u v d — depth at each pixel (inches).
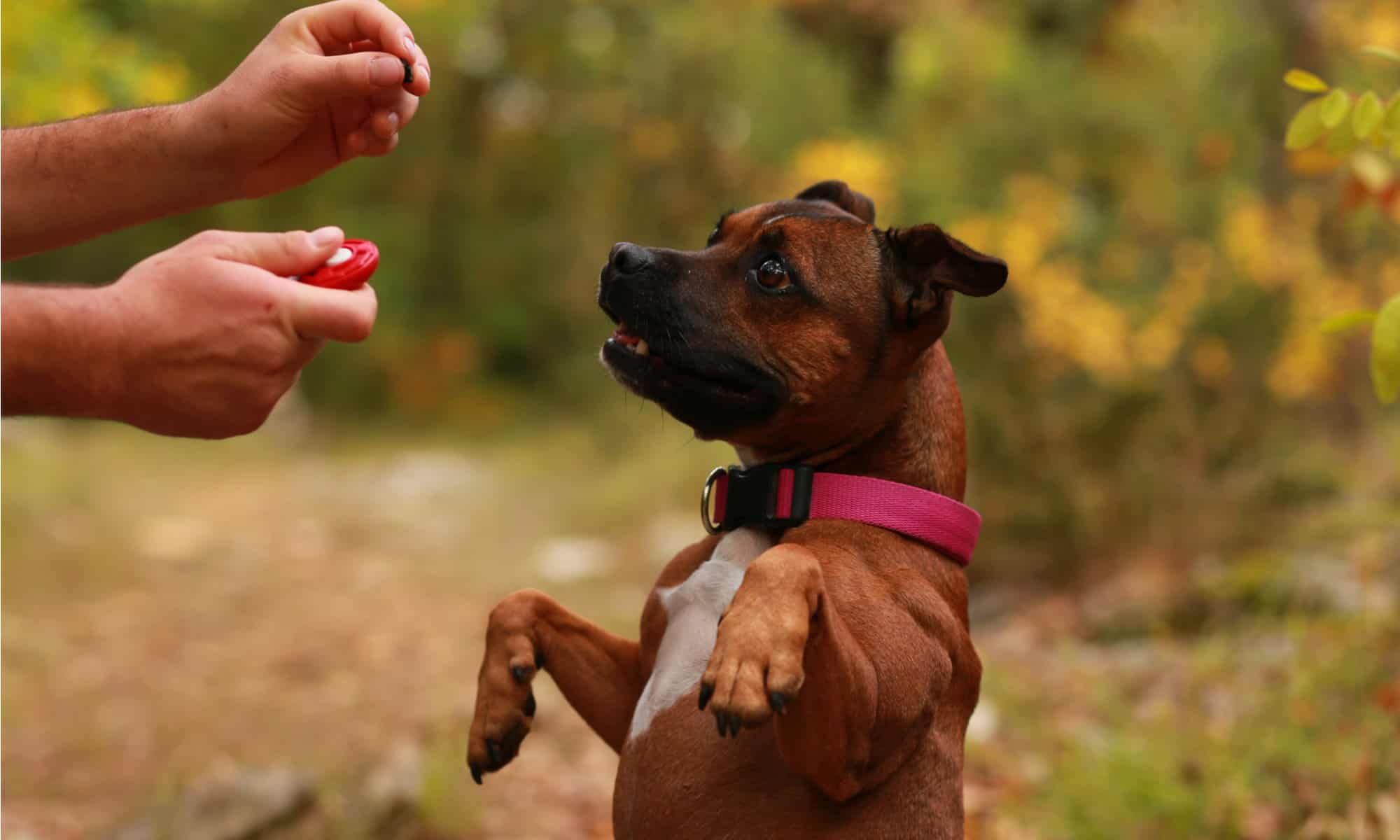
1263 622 85.0
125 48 122.3
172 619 111.8
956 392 46.4
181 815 66.1
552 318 219.9
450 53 213.9
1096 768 65.0
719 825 41.3
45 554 122.3
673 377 43.9
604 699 45.9
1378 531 90.8
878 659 39.6
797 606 36.8
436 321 223.8
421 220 221.1
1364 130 47.8
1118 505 107.9
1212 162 144.1
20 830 69.0
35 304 32.9
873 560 42.4
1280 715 67.0
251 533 142.3
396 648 106.0
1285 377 118.3
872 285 43.3
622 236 191.8
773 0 211.9
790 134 185.3
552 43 217.0
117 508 142.6
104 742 84.0
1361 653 70.3
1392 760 60.8
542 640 45.3
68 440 169.2
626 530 140.4
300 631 110.0
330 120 43.0
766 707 35.6
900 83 175.6
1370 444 119.4
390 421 212.2
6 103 105.3
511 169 223.1
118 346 33.1
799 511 43.7
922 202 139.9
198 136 41.7
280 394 34.8
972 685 44.4
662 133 189.5
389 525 147.8
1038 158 147.2
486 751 43.7
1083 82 158.7
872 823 41.5
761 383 43.3
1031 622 100.2
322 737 85.7
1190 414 113.0
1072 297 115.5
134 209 42.9
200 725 87.8
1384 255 128.1
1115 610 95.4
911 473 44.7
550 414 210.4
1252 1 154.1
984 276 42.4
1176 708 74.2
